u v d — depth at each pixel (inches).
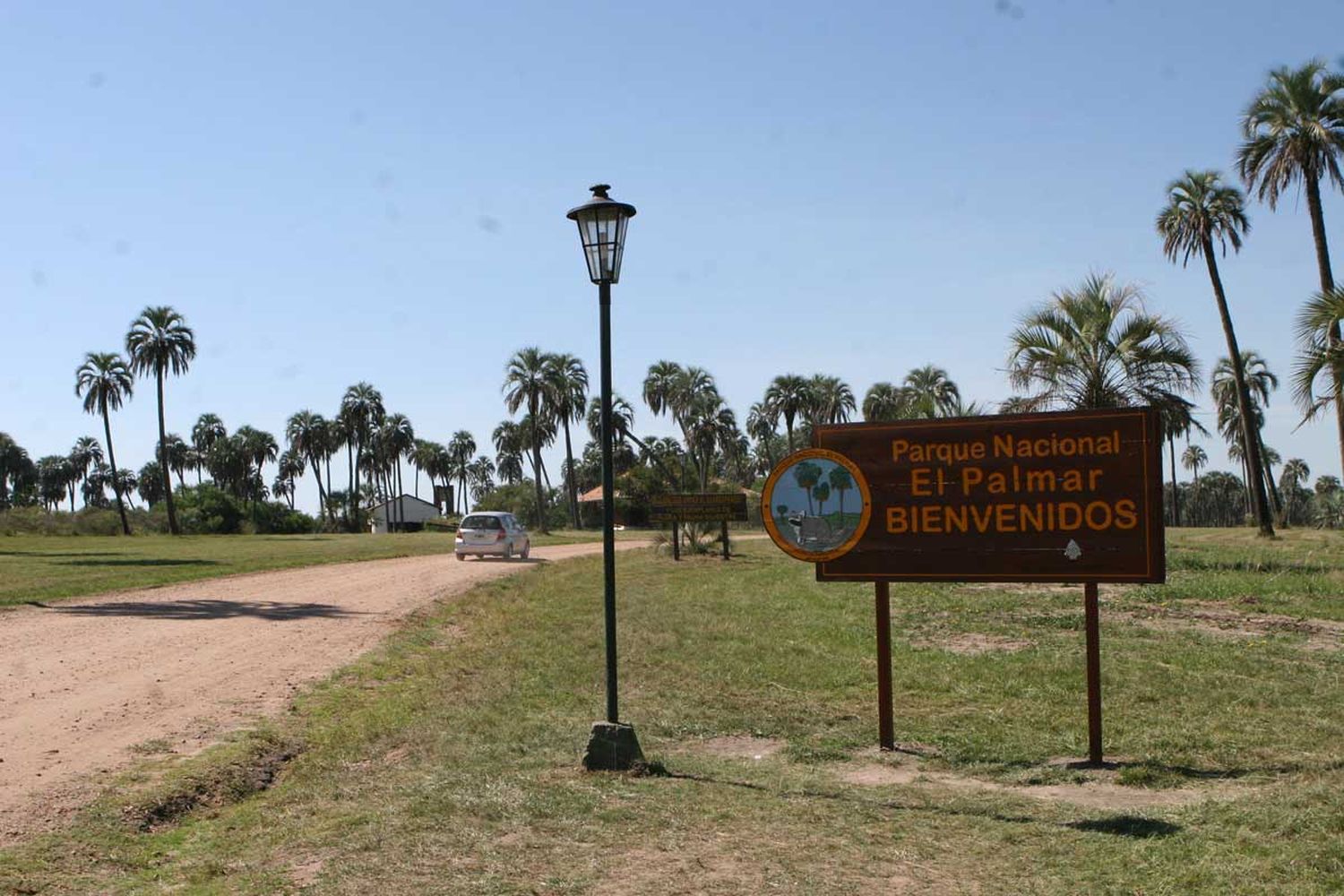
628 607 783.7
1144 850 237.8
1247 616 660.7
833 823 266.7
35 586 866.8
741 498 1362.0
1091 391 942.4
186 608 735.1
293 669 497.4
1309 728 372.5
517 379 3196.4
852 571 371.2
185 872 233.1
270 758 344.5
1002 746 364.8
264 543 2199.8
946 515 362.9
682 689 466.3
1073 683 461.1
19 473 4643.2
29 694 420.8
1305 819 247.8
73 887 223.3
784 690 464.8
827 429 375.6
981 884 221.0
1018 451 357.1
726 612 735.7
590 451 4825.3
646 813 272.1
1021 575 354.0
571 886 217.5
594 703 435.8
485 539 1385.3
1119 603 732.7
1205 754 342.6
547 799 283.1
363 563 1342.3
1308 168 1239.5
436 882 219.8
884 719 366.3
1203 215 1533.0
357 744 360.2
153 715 391.2
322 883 219.8
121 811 276.7
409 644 593.3
